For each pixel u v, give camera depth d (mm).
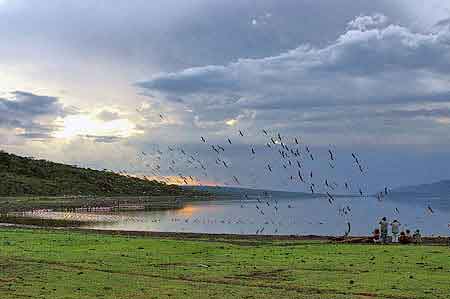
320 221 115250
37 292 22859
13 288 23703
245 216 128875
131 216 119125
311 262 33719
